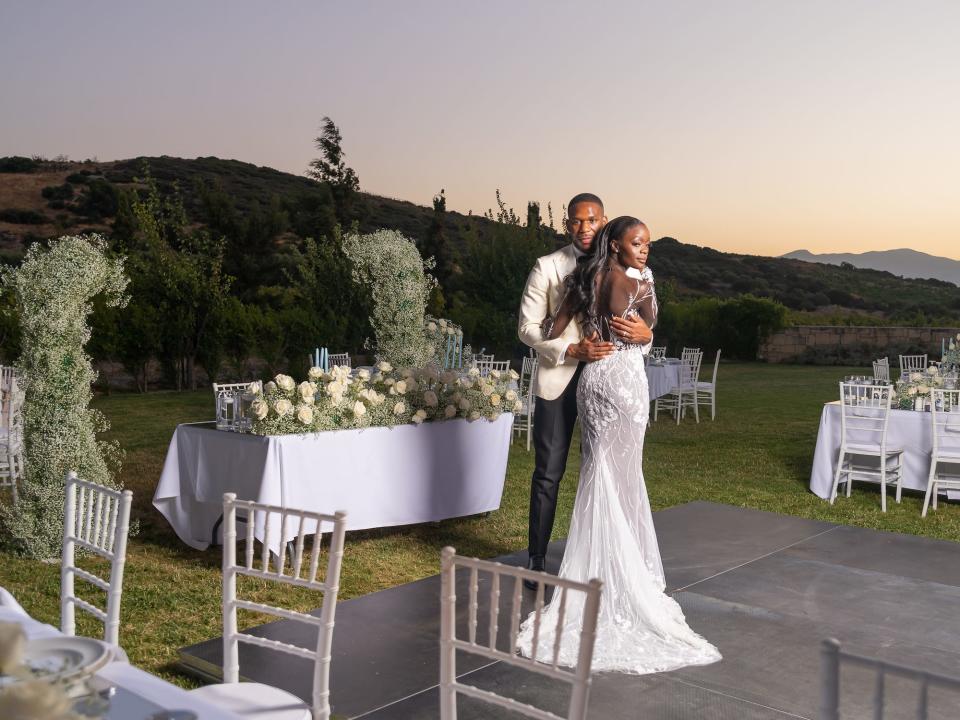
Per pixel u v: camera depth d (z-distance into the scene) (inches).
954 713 123.8
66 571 114.3
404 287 313.9
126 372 655.1
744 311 1048.8
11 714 46.6
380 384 244.1
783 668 140.8
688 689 132.6
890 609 169.3
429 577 191.8
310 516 94.0
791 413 553.0
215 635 167.3
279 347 698.2
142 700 61.1
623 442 157.9
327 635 92.1
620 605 152.3
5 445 252.1
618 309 158.9
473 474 246.4
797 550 211.9
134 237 1119.6
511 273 821.9
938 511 279.1
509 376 268.4
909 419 287.7
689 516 248.5
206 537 227.1
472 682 135.3
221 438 213.8
